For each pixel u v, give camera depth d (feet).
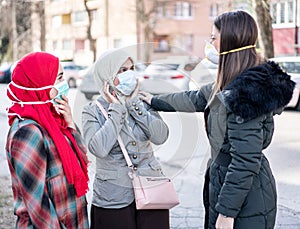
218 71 7.59
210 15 64.08
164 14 71.67
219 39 7.51
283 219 14.49
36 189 6.46
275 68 7.27
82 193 7.00
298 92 38.04
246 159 6.95
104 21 84.53
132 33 77.87
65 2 91.45
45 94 6.80
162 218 8.50
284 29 87.92
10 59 84.38
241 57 7.36
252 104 6.79
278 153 24.25
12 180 6.79
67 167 6.78
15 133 6.55
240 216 7.41
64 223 6.80
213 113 7.42
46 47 91.25
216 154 7.54
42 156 6.55
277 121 34.27
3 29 86.28
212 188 7.62
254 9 51.42
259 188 7.41
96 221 8.55
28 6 88.74
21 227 6.64
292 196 16.94
